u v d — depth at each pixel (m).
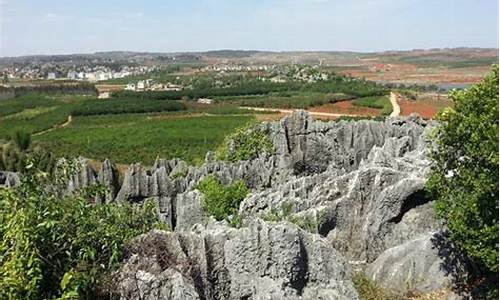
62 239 17.52
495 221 23.08
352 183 30.31
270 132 54.16
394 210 28.34
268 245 19.27
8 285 15.66
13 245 16.52
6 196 17.19
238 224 26.69
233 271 19.27
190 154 120.75
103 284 17.33
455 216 23.80
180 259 18.42
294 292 19.30
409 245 26.62
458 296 24.86
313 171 49.75
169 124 166.75
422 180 28.06
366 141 50.09
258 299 18.81
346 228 29.36
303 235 20.36
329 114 154.88
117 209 20.59
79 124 181.25
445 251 26.11
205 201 36.56
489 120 23.23
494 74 24.09
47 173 18.73
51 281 17.02
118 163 121.69
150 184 45.41
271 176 45.47
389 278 26.06
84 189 20.45
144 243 18.52
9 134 157.88
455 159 24.97
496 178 22.86
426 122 54.00
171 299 17.22
